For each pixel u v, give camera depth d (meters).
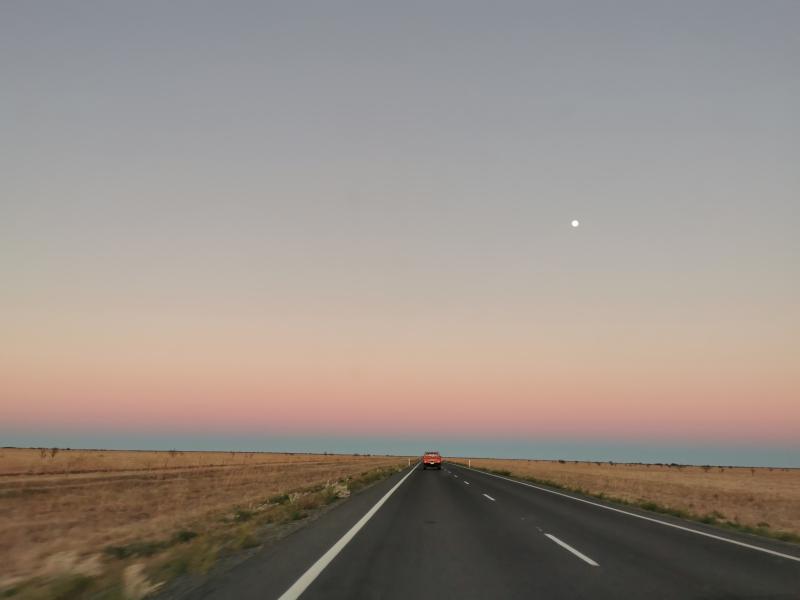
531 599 7.42
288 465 81.69
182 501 26.80
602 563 9.98
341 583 8.33
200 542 11.16
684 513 19.41
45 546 13.30
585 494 27.84
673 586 8.20
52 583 7.96
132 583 7.62
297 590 7.87
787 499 34.31
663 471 100.56
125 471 52.44
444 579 8.62
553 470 75.44
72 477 42.06
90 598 7.61
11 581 8.77
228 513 20.84
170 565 9.52
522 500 23.58
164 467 62.12
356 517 17.36
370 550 11.34
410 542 12.41
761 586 8.23
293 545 12.07
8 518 19.89
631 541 12.70
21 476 42.78
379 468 65.56
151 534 15.71
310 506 21.11
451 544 12.12
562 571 9.27
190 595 7.59
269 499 25.95
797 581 8.59
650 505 21.58
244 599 7.35
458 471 57.62
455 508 20.08
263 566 9.67
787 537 14.63
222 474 51.47
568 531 14.29
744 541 13.01
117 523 19.14
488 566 9.67
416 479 40.94
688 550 11.54
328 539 12.90
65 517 20.42
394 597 7.49
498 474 51.91
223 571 9.26
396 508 20.09
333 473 57.66
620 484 42.81
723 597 7.56
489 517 17.30
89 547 12.99
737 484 55.47
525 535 13.52
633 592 7.82
